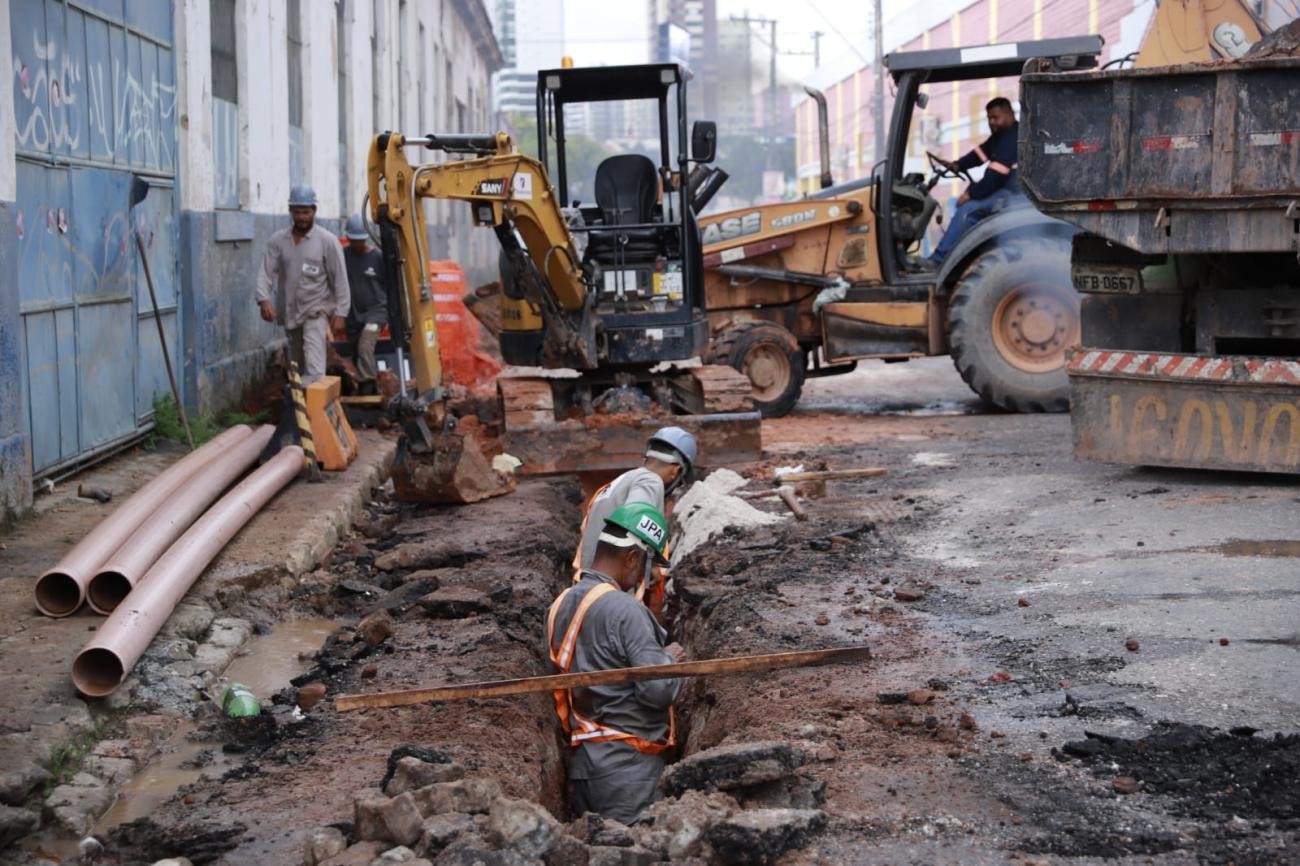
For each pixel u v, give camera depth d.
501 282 12.16
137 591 6.70
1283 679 5.48
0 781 4.80
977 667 5.91
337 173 20.39
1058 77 9.06
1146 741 4.85
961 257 14.06
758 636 6.53
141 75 11.34
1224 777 4.55
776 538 8.50
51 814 4.88
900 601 7.02
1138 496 8.97
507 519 9.62
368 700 5.20
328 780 5.07
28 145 8.82
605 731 5.57
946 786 4.59
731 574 7.93
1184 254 9.43
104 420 10.34
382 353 13.80
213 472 9.38
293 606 7.75
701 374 11.78
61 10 9.47
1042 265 13.61
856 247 14.70
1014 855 4.07
